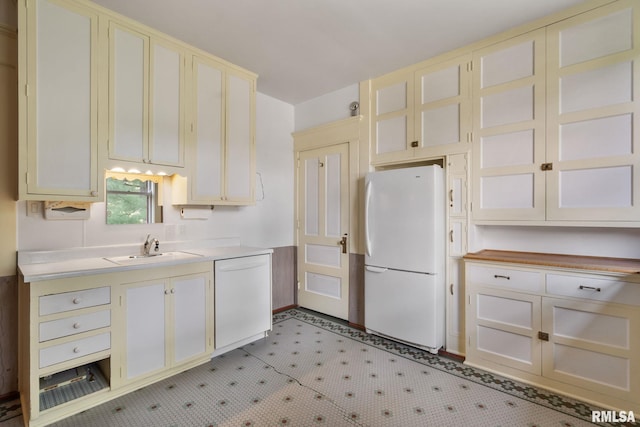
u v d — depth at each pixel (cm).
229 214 337
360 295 335
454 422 181
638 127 194
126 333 205
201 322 245
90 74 210
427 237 268
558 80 222
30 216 214
